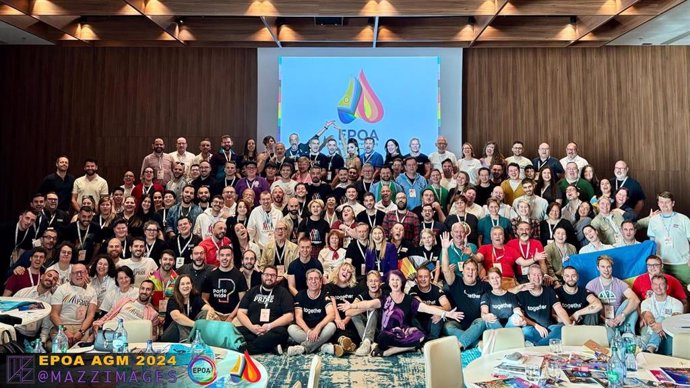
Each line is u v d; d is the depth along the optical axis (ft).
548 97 31.12
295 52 30.71
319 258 20.51
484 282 18.66
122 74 31.60
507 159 27.76
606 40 28.37
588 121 31.04
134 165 31.53
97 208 24.31
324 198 24.48
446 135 30.45
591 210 22.65
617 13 23.16
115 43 29.22
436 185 24.47
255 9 23.22
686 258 20.22
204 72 31.55
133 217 22.47
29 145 31.48
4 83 31.35
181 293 17.25
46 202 22.90
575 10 23.27
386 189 23.27
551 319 17.44
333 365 16.60
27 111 31.42
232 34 28.25
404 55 30.58
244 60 31.45
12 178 31.42
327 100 30.58
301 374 15.65
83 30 28.02
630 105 31.04
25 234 22.06
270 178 25.35
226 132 31.50
